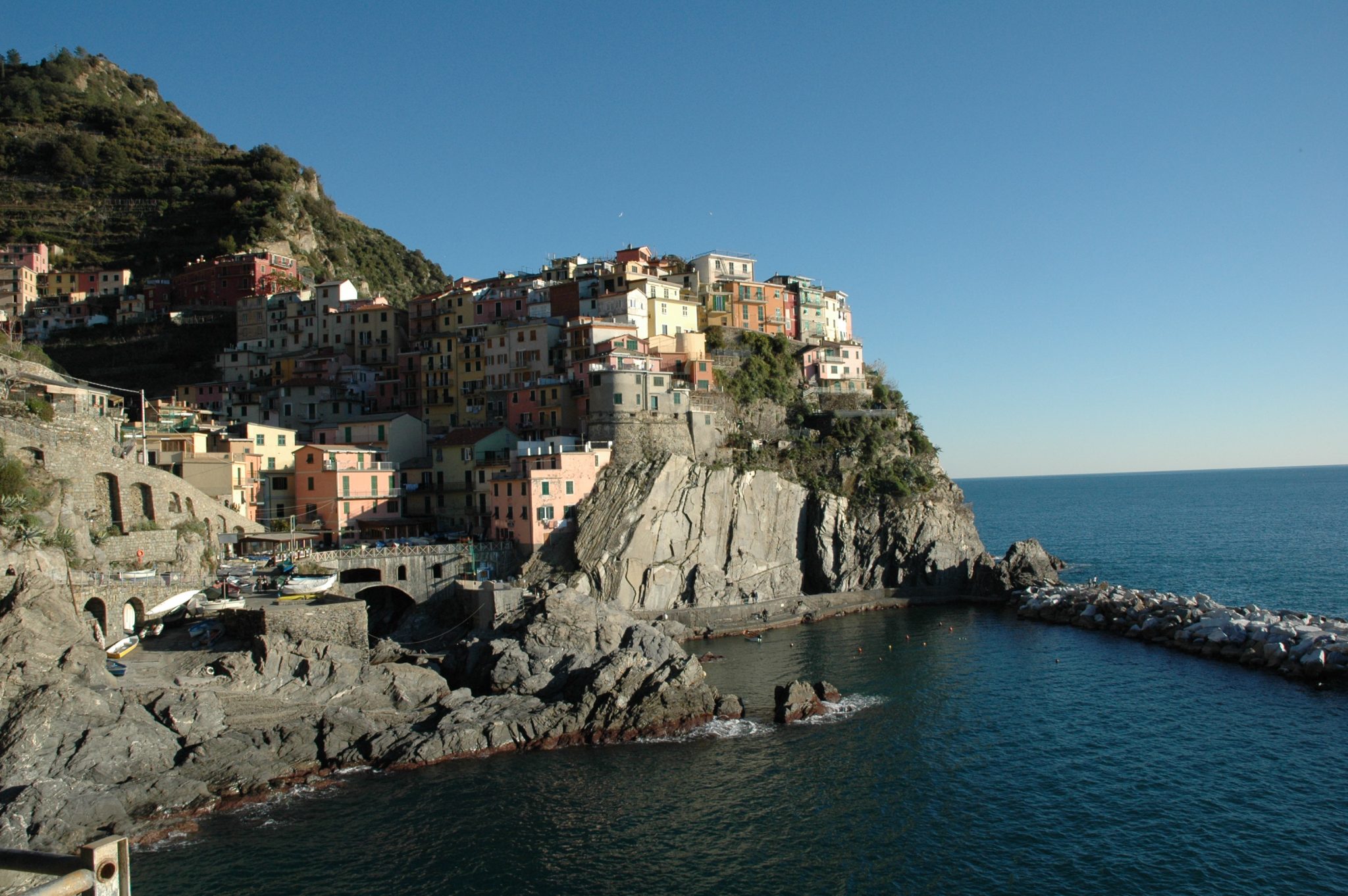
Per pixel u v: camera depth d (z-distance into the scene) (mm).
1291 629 95438
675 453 122188
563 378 135375
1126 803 62000
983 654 101875
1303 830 57656
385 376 158125
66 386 97250
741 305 161500
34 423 81750
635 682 77562
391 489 122000
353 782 65375
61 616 66062
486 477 121562
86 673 63781
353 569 100125
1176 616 107375
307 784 65062
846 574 133750
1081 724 77375
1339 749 70188
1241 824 58625
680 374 136625
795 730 76125
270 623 77500
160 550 88938
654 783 65438
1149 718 78750
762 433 140250
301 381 148500
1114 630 112375
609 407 123375
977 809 61406
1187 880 52188
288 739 67812
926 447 155625
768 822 59438
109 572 80375
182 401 159875
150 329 184000
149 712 65250
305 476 116938
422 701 77438
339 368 158000
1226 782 65000
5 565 68188
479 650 85125
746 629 114562
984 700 84312
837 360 160750
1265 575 161625
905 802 62406
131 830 56281
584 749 72250
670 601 117250
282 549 105625
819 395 153875
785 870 53594
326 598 86938
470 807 61531
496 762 69500
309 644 77375
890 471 143625
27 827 53094
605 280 149750
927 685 89000
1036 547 142875
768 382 148125
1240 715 78750
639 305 145750
